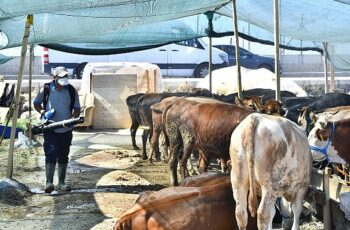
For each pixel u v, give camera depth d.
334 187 5.91
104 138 14.96
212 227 5.34
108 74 16.94
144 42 13.90
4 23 8.97
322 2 10.15
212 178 5.92
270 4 10.81
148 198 5.54
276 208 6.49
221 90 17.75
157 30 13.50
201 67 24.39
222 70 18.72
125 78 17.05
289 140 5.07
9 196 8.12
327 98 9.91
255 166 4.98
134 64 17.12
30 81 13.83
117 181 9.37
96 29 9.98
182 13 10.17
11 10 6.77
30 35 9.91
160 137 11.91
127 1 7.34
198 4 9.40
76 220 7.04
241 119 7.25
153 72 17.19
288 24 11.22
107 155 12.14
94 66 16.98
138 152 12.58
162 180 9.45
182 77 24.41
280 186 5.09
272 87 17.25
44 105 8.55
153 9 9.06
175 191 5.56
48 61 24.02
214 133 7.51
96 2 7.02
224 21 14.37
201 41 24.39
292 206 5.39
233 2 10.73
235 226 5.45
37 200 8.05
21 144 12.90
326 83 15.16
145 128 11.73
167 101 9.95
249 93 12.84
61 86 8.49
